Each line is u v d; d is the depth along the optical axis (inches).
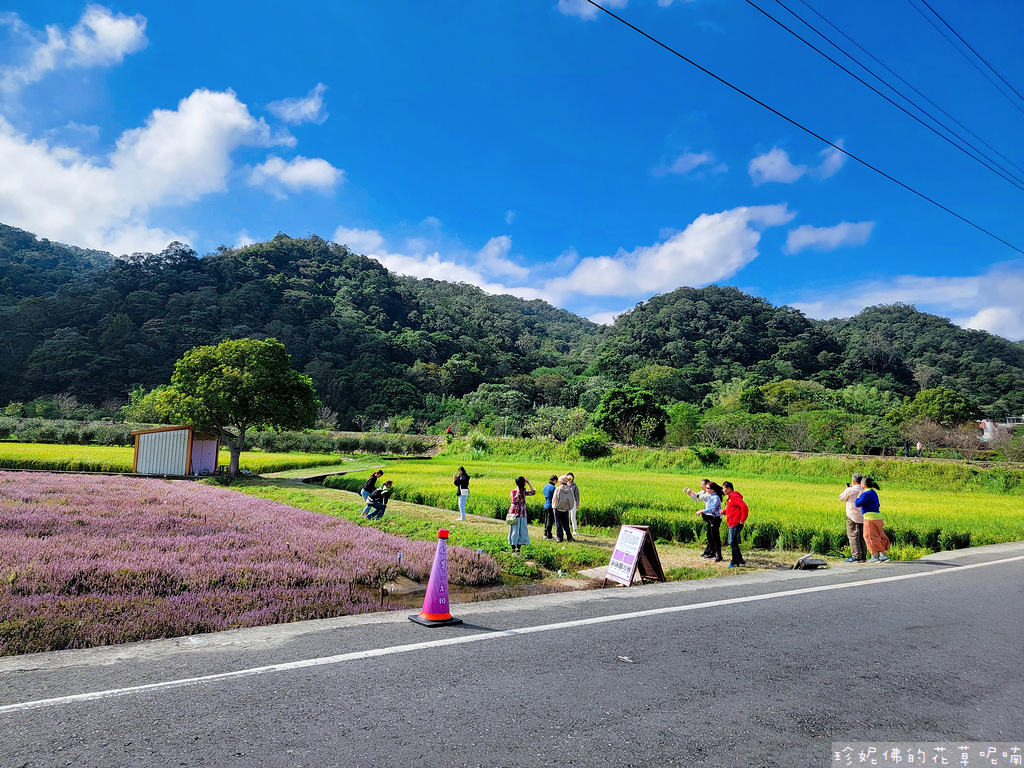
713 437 2122.3
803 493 965.8
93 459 1187.9
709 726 153.9
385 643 220.1
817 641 234.7
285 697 165.0
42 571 319.9
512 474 1277.1
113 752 130.6
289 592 323.3
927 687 189.2
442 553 258.4
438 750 135.1
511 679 183.0
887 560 483.8
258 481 1043.9
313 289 5511.8
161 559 373.1
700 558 507.5
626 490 878.4
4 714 151.0
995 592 348.8
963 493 1203.9
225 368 1065.5
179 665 192.2
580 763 131.2
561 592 353.4
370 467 1501.0
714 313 5984.3
